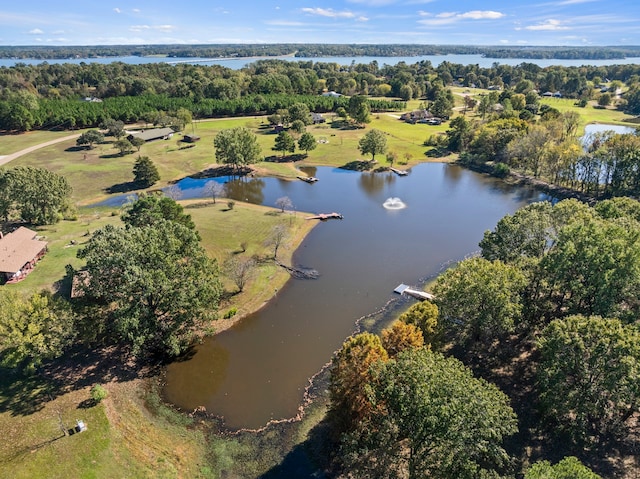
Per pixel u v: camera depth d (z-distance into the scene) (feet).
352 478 117.50
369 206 345.92
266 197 361.71
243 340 180.34
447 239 285.43
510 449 123.03
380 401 111.55
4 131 574.56
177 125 578.66
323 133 596.29
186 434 134.21
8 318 140.36
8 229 265.95
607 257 147.95
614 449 120.47
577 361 117.08
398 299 213.25
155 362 164.86
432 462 102.94
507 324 145.59
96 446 122.93
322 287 222.28
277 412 143.84
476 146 487.61
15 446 121.29
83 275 171.94
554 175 396.16
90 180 387.75
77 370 156.35
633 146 336.29
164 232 169.58
